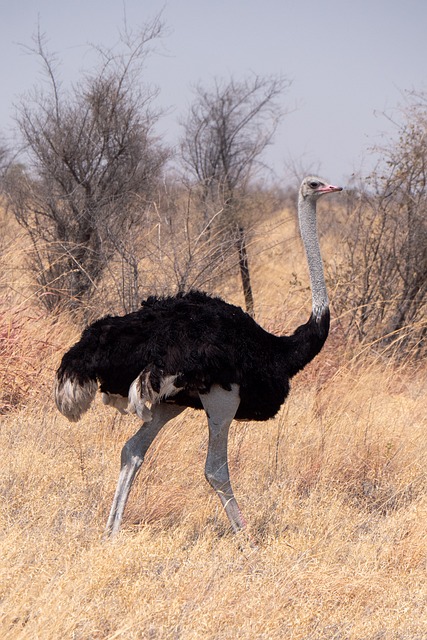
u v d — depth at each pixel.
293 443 19.30
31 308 25.86
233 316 15.17
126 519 15.55
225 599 11.87
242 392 15.16
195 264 26.14
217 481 15.01
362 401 22.22
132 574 12.81
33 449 17.97
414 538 14.85
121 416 20.02
